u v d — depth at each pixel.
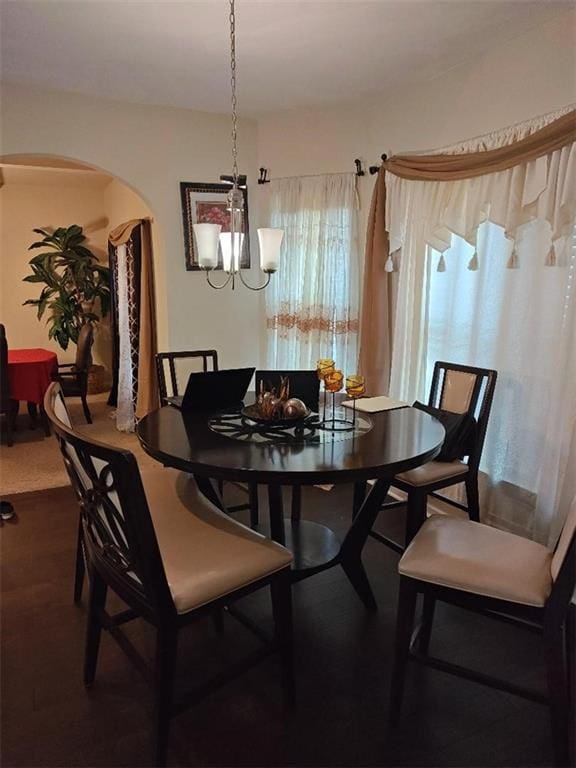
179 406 2.41
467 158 2.69
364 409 2.37
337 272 3.72
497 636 2.07
